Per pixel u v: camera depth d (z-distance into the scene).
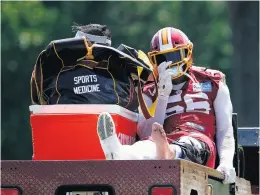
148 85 17.06
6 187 14.66
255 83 48.84
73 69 15.77
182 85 16.91
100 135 14.73
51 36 60.47
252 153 20.05
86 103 15.66
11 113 59.22
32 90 15.98
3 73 59.28
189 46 16.77
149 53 16.81
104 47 15.67
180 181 14.22
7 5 60.00
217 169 16.38
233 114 17.66
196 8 63.31
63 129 15.41
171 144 15.60
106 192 14.55
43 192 14.61
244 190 17.66
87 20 62.12
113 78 15.75
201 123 16.78
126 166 14.41
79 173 14.55
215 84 16.98
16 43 59.34
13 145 58.91
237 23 49.44
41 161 14.64
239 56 49.25
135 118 16.27
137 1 62.41
